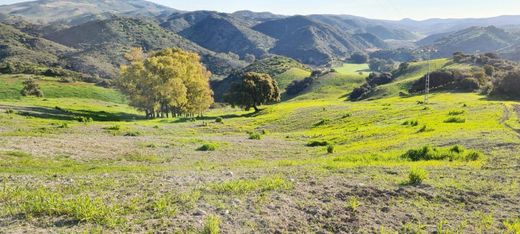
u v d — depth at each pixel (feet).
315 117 255.09
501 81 359.25
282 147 136.26
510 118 159.94
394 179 53.93
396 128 155.63
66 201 38.17
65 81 604.08
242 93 355.77
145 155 103.04
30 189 46.93
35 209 35.99
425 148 85.40
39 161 81.82
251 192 44.70
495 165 67.36
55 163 82.23
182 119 281.74
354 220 37.24
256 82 362.12
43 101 390.01
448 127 137.28
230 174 58.70
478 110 202.18
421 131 137.28
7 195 41.88
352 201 42.37
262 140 161.48
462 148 84.23
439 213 40.29
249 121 269.03
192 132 195.62
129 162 92.38
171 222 34.09
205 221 34.45
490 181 53.62
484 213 40.60
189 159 101.30
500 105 228.63
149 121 257.34
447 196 46.19
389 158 84.17
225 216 36.37
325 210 39.40
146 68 286.05
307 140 165.48
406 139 116.98
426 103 289.74
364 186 48.67
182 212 36.83
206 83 331.77
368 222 36.94
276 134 196.95
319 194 44.83
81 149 101.24
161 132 180.55
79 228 32.32
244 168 71.97
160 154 106.73
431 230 35.55
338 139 148.56
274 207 39.34
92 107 352.28
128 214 36.27
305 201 41.96
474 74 456.45
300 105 353.31
